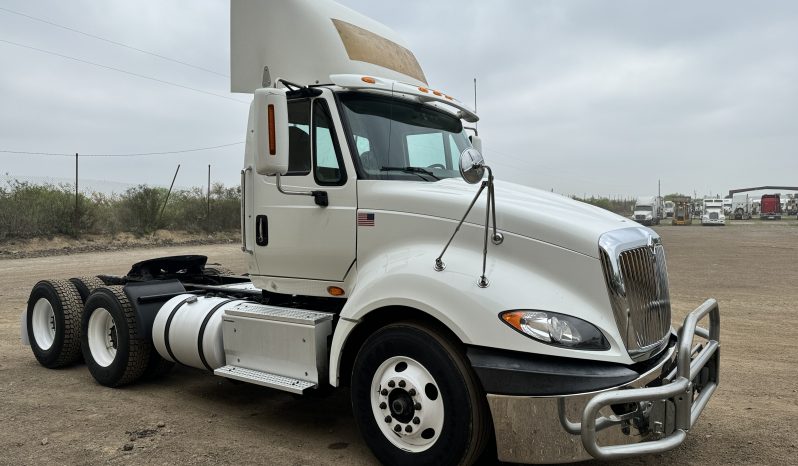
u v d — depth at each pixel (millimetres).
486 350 3416
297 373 4305
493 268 3588
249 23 4914
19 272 14727
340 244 4348
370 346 3863
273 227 4727
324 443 4387
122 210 26312
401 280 3730
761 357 6832
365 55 4875
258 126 3975
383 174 4410
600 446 3125
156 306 5586
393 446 3756
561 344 3283
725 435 4504
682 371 3248
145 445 4289
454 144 5246
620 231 3719
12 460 4004
